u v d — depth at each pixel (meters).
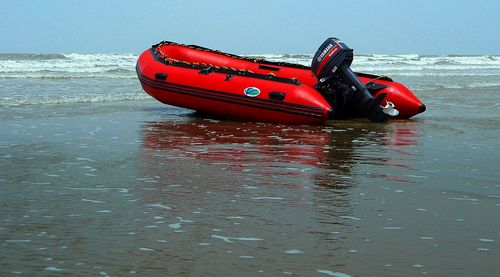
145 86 10.55
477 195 4.48
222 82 9.67
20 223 3.56
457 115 10.75
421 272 2.79
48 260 2.90
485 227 3.59
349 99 9.56
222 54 11.68
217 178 5.02
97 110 10.63
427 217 3.81
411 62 44.41
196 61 11.48
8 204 4.04
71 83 17.22
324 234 3.41
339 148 6.87
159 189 4.57
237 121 9.63
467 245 3.22
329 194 4.46
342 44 9.54
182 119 9.75
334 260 2.96
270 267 2.84
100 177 5.01
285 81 9.36
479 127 9.01
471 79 23.39
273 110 9.20
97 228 3.47
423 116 10.61
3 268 2.77
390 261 2.95
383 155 6.39
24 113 9.77
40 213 3.81
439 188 4.71
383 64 40.97
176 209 3.95
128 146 6.78
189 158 6.04
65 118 9.30
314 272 2.78
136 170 5.34
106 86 16.34
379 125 9.25
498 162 5.98
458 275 2.76
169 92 10.09
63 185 4.68
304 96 9.03
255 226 3.56
